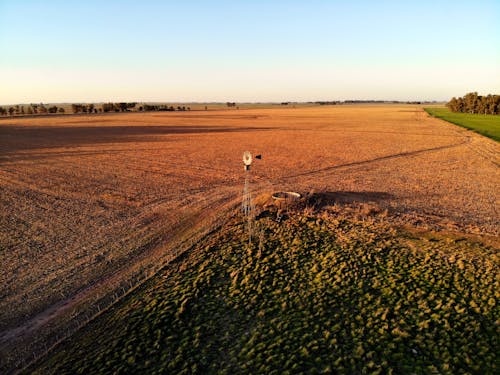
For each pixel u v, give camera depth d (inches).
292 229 719.7
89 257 665.0
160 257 656.4
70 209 943.0
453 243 634.8
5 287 568.1
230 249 654.5
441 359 382.9
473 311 450.9
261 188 1119.0
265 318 467.8
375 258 589.3
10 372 402.6
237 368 387.5
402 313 457.4
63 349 434.0
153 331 451.5
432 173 1305.4
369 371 371.2
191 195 1059.9
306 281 542.9
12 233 783.1
